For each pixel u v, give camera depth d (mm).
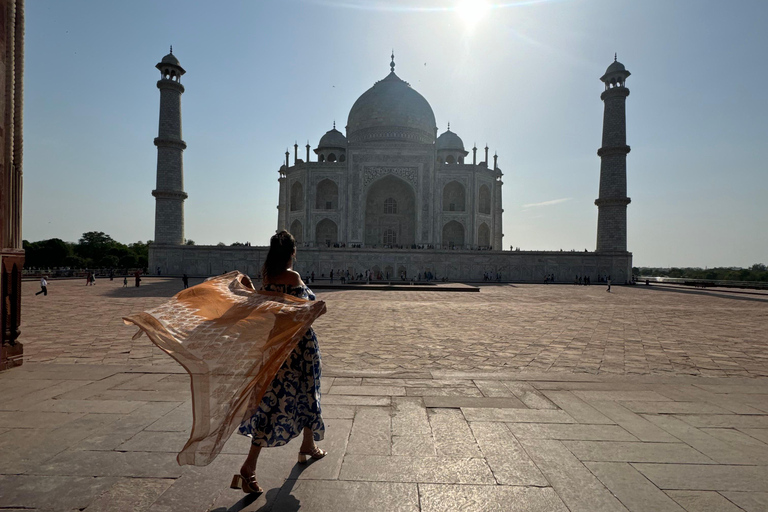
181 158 61250
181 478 3635
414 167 71938
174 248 59500
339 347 11148
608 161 61406
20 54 7980
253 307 3635
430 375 7527
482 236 77250
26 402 5590
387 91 81188
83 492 3371
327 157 82125
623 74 60250
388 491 3465
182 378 6844
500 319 17359
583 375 7582
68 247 91688
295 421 3648
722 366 9266
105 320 15875
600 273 61250
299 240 75688
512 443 4465
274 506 3223
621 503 3299
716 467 3936
